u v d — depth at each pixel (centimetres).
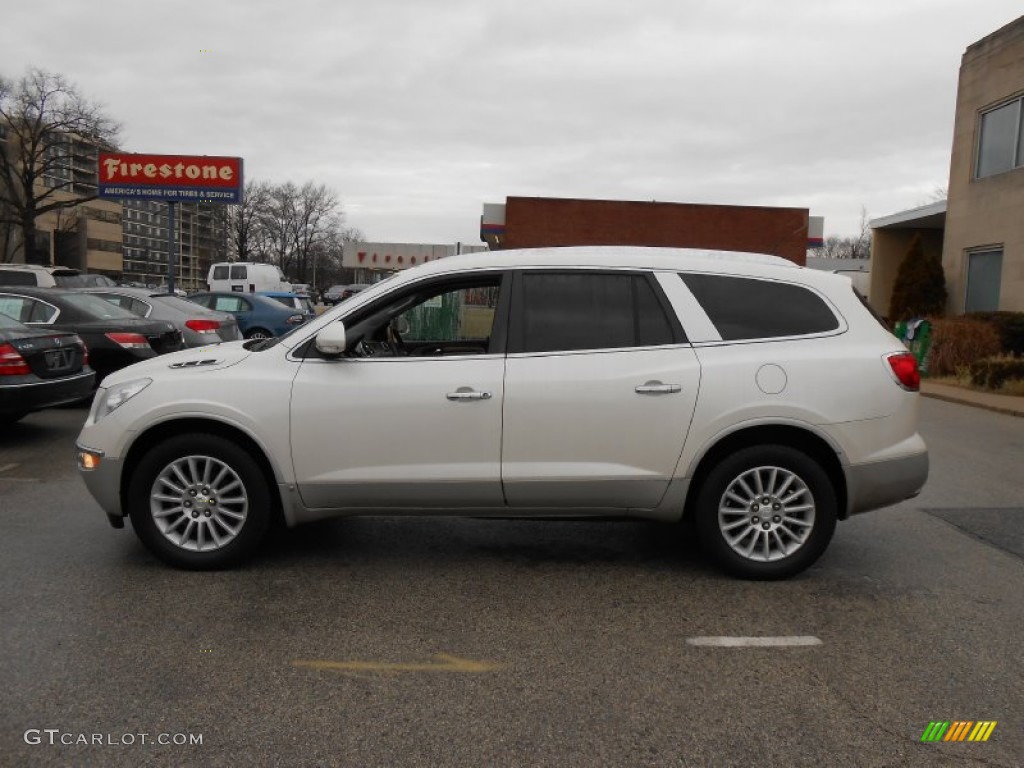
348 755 296
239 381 466
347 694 339
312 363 470
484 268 483
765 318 473
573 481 459
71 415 1057
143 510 472
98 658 367
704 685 351
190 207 9794
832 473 477
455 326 517
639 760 294
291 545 536
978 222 1950
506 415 459
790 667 369
